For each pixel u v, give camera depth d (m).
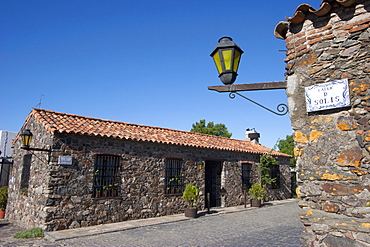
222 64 3.89
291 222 10.57
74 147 9.54
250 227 9.59
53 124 9.53
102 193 10.09
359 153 3.50
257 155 17.30
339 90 3.68
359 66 3.62
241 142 18.66
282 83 4.18
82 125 10.52
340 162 3.62
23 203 10.43
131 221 10.37
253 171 16.83
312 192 3.79
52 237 7.78
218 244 7.21
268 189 17.67
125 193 10.59
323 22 3.98
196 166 13.39
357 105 3.58
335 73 3.78
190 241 7.57
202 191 13.44
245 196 14.53
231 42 3.90
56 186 8.94
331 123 3.76
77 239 7.77
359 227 3.36
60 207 8.90
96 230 8.75
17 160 12.11
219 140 16.56
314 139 3.86
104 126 11.38
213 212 12.79
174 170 12.57
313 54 4.00
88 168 9.77
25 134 8.73
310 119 3.94
